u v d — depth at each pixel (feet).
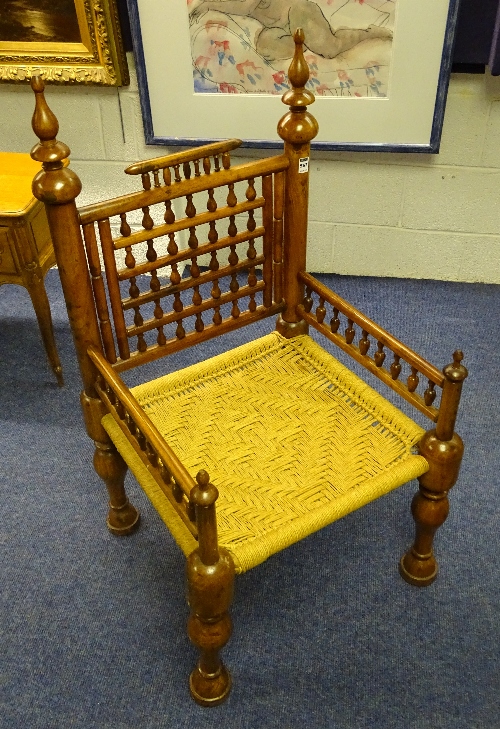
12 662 4.54
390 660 4.50
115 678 4.44
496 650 4.55
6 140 7.68
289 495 3.97
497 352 7.02
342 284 8.09
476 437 6.07
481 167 7.16
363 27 6.33
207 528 3.31
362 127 6.95
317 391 4.74
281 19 6.41
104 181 7.87
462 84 6.66
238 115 7.09
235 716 4.24
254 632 4.66
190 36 6.61
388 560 5.12
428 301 7.76
